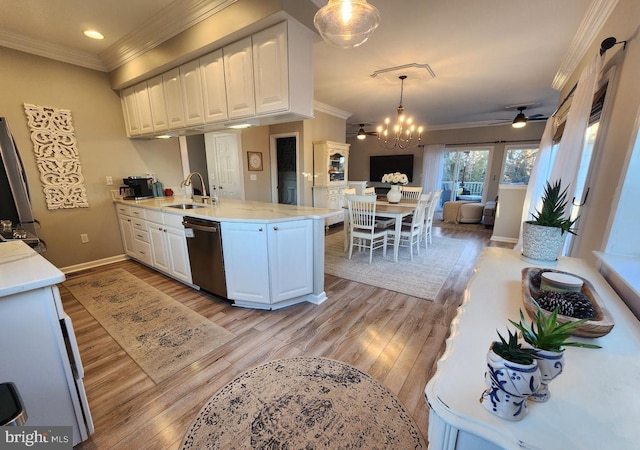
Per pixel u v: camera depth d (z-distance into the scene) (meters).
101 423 1.37
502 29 2.48
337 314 2.41
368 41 2.72
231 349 1.93
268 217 2.34
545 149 3.73
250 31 2.16
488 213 6.07
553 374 0.55
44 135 3.06
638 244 1.34
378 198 6.46
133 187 3.57
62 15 2.36
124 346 1.96
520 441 0.48
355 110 5.96
